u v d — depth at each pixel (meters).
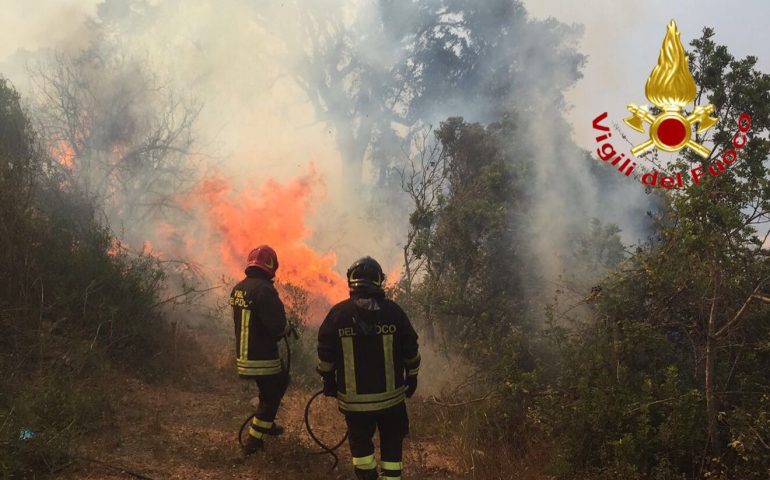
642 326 4.92
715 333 4.50
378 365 4.05
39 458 4.14
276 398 4.98
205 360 7.68
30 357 5.83
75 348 6.12
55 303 6.31
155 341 7.31
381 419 4.15
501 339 6.35
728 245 4.53
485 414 5.39
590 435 4.59
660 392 4.53
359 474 4.06
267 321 4.87
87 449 4.61
